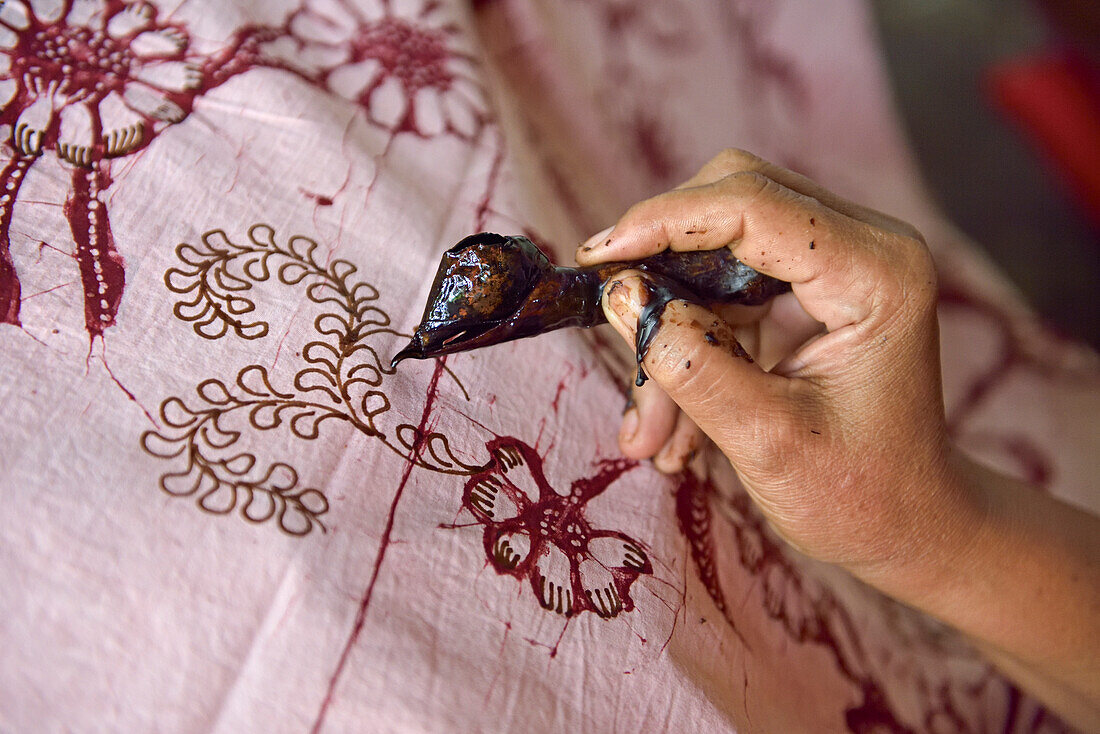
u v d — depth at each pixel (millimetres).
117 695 408
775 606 697
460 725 456
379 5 824
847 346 517
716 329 496
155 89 652
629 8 1132
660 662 544
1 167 567
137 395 491
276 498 482
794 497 560
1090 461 1073
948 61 1311
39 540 427
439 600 493
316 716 432
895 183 1264
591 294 516
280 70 708
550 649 511
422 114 772
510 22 1052
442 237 677
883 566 623
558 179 940
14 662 399
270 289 572
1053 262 1238
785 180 569
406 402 560
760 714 594
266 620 445
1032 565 640
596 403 672
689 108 1150
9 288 512
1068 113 1284
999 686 864
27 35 645
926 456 559
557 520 576
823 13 1257
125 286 535
